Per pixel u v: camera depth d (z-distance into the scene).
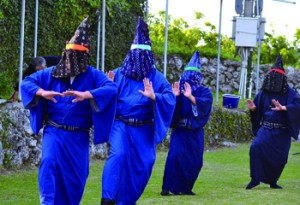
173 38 42.41
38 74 12.52
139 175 14.23
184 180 17.75
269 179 19.08
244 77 34.81
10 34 24.12
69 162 12.45
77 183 12.54
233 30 34.31
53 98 12.31
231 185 19.47
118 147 14.06
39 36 25.45
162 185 17.80
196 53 18.38
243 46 33.91
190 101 17.89
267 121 19.12
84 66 12.45
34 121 12.49
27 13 24.80
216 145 27.89
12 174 18.80
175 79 36.97
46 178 12.23
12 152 19.50
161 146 25.45
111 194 13.71
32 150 20.14
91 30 27.88
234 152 26.62
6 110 19.80
